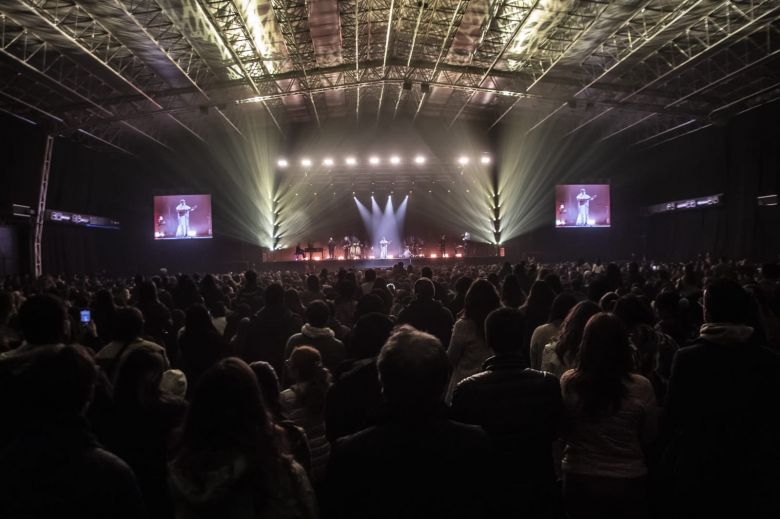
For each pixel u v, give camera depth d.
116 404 2.73
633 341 3.60
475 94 26.41
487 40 19.27
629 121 27.27
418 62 21.61
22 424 1.61
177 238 29.33
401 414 1.79
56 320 2.77
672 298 4.62
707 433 2.54
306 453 2.31
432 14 17.75
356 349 3.14
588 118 27.33
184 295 7.68
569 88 23.41
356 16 16.33
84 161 26.47
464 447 1.77
